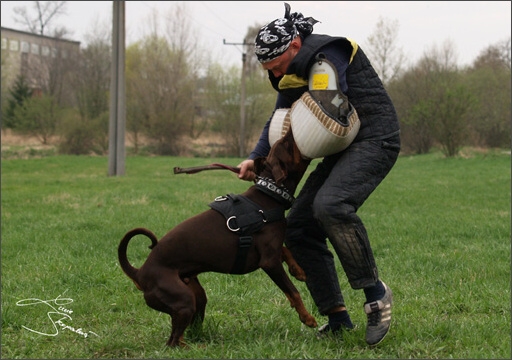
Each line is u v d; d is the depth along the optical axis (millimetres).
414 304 5328
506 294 5531
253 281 6176
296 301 4168
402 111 36344
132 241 8453
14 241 8578
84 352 4301
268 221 4156
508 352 4004
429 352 4043
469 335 4352
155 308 4180
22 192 15664
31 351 4359
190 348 4148
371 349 4137
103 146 37719
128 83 40281
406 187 16984
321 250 4461
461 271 6602
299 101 4098
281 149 4238
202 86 41594
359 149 4125
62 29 48406
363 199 4141
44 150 37719
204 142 42531
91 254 7719
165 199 13820
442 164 27359
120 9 21562
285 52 4109
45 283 6238
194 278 4414
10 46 55062
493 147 35406
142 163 29875
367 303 4184
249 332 4484
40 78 49000
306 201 4367
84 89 41344
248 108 40625
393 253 7672
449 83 33500
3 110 42000
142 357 4133
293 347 4121
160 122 39219
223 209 4164
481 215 11102
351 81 4109
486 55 40438
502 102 34688
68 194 14914
